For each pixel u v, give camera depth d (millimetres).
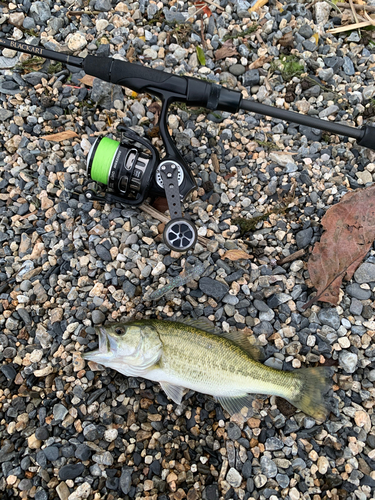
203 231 411
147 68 357
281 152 449
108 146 370
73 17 483
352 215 403
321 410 346
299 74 483
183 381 339
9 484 333
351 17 521
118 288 389
